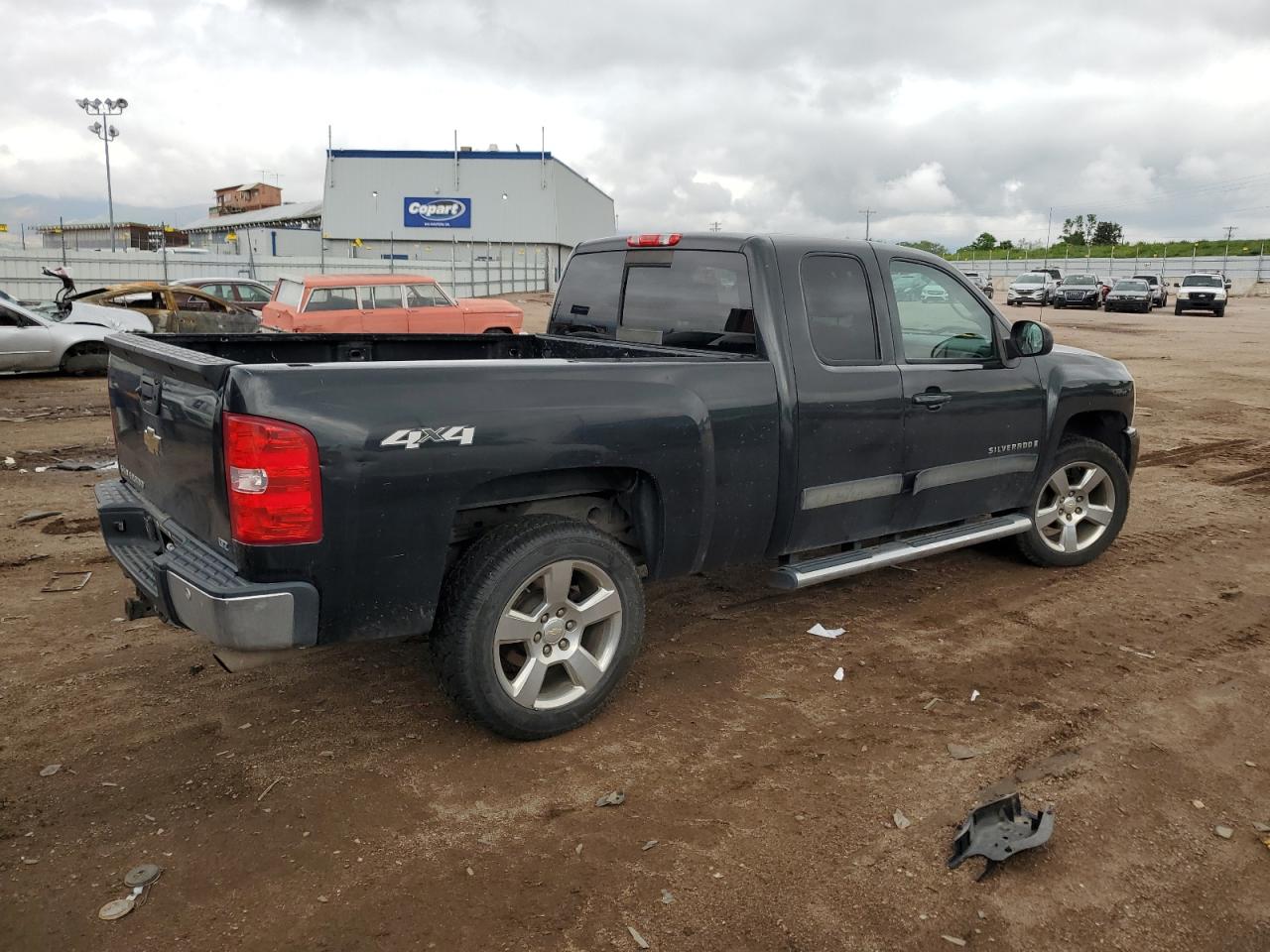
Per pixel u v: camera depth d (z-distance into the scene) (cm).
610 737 361
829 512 427
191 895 269
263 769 336
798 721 374
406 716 376
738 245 416
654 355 440
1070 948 251
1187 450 970
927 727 369
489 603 329
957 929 257
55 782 326
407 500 307
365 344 506
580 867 282
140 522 386
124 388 389
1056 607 500
